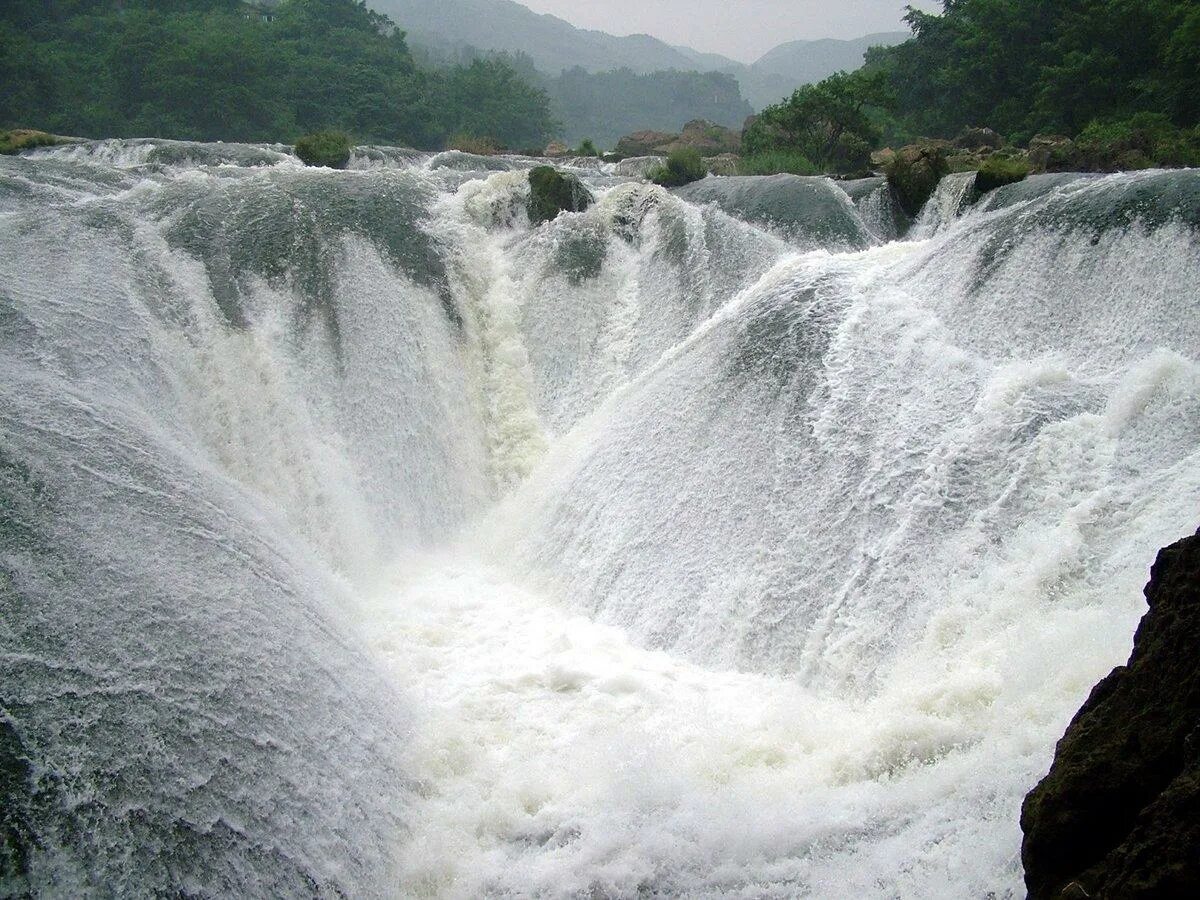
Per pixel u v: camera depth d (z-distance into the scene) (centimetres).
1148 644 660
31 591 882
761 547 1255
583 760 984
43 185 2131
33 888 668
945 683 917
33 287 1469
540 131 13150
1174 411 1095
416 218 1956
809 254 1694
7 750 728
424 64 18750
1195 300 1309
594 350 1925
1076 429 1129
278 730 901
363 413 1645
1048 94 4922
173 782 781
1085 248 1414
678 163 2914
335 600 1289
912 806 802
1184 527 955
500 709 1113
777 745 973
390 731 1023
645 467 1471
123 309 1520
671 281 1962
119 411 1316
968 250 1513
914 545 1116
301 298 1691
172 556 1041
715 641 1218
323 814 856
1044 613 959
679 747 992
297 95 9225
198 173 2333
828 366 1369
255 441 1531
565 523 1509
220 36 8806
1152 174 1496
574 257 2000
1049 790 648
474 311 1903
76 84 8131
